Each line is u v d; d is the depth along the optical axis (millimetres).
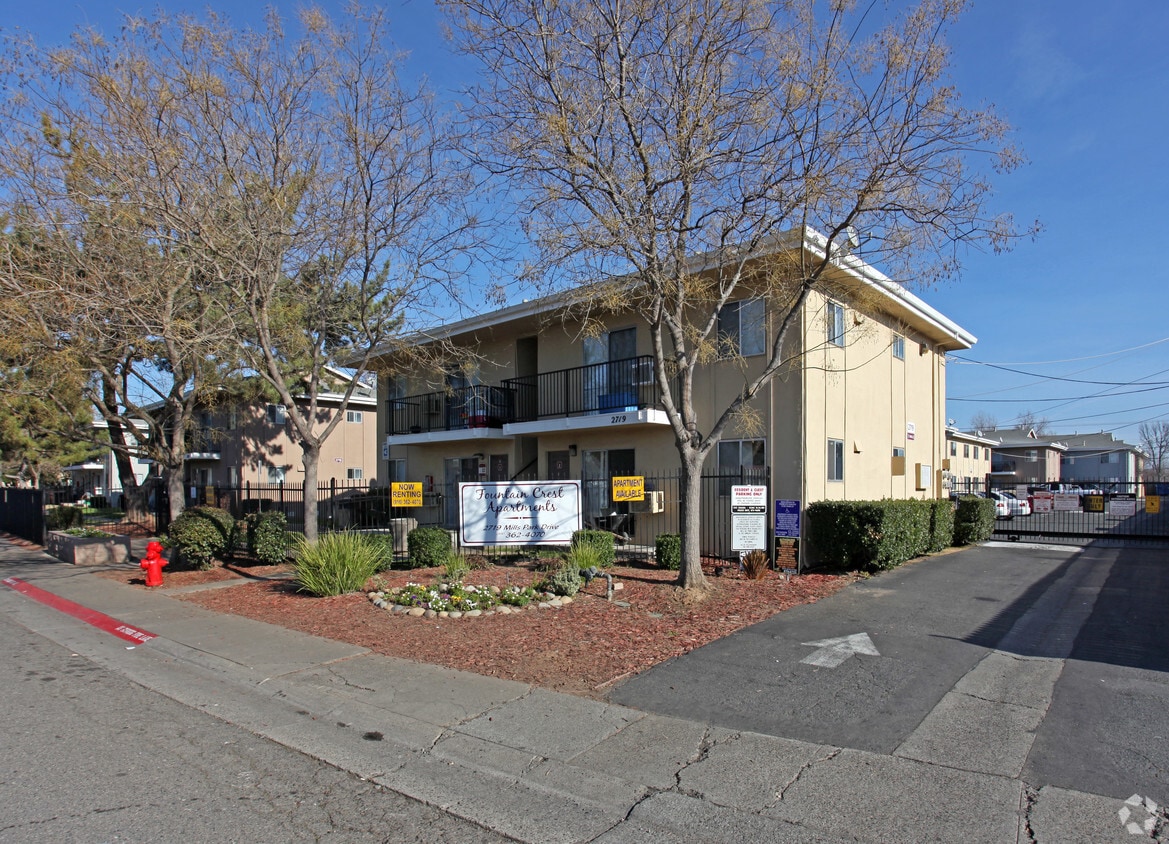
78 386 14367
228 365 14859
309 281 12664
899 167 9336
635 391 15328
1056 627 8219
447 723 5512
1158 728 5168
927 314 16797
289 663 7250
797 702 5805
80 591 12188
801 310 12727
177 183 10711
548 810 4184
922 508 13766
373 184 11734
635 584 10680
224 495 21797
